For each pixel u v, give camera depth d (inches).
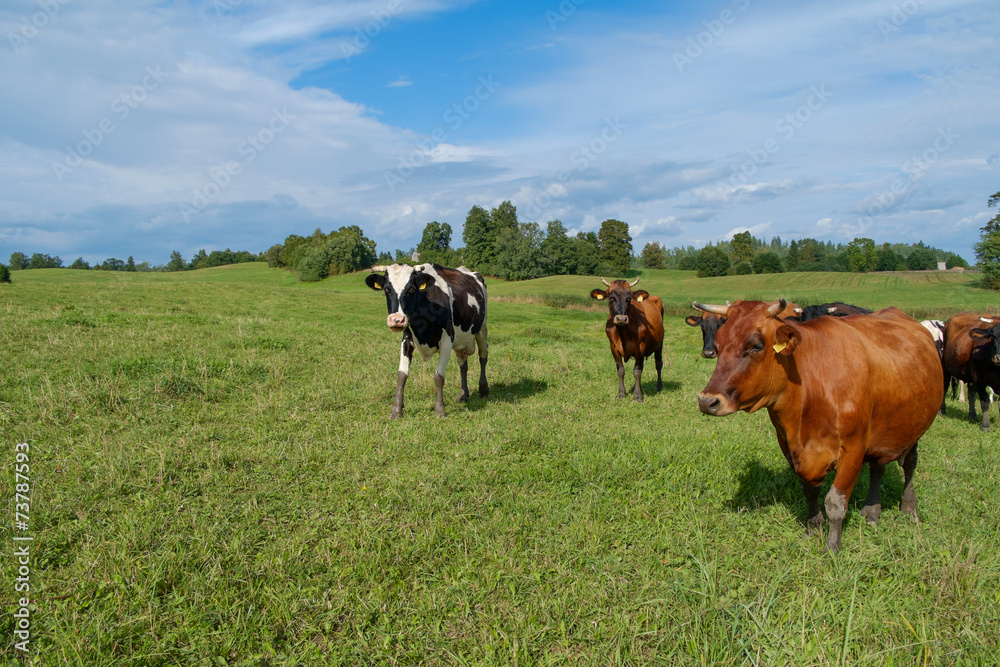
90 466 218.4
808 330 173.2
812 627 130.6
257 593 149.0
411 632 136.5
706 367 546.0
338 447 256.7
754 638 128.0
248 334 504.7
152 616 135.9
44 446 237.5
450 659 129.2
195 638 132.2
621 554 170.9
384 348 503.2
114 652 126.6
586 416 335.3
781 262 4252.0
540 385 423.2
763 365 162.9
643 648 132.3
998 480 227.6
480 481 220.7
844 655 120.3
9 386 309.4
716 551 168.6
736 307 171.8
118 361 351.9
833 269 4293.8
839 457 170.7
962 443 296.2
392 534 177.8
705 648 123.6
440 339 325.4
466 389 371.9
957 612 139.9
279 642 135.0
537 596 149.2
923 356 186.2
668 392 424.2
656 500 209.5
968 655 123.6
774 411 174.1
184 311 810.2
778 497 215.3
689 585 148.0
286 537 176.9
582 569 162.9
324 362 426.3
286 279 3142.2
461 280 364.5
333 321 845.2
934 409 189.0
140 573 151.8
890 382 174.4
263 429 275.9
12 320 485.1
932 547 167.9
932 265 3602.4
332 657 128.4
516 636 134.4
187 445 246.2
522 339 727.1
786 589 152.3
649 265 5172.2
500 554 167.9
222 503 196.7
